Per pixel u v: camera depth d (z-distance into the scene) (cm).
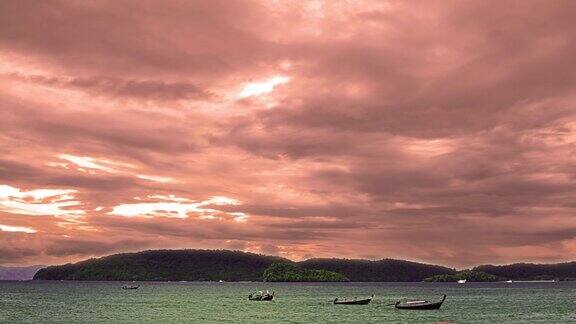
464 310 14475
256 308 15650
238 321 11669
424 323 11100
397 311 14138
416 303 14625
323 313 13588
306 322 11400
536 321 11488
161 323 11244
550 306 16225
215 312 14088
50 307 15850
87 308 15562
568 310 14562
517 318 12194
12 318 12206
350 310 14638
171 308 15738
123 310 14775
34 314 13300
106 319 12088
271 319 12150
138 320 11881
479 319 11925
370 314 13262
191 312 14188
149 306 16550
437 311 14050
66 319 12044
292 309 15175
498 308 15350
